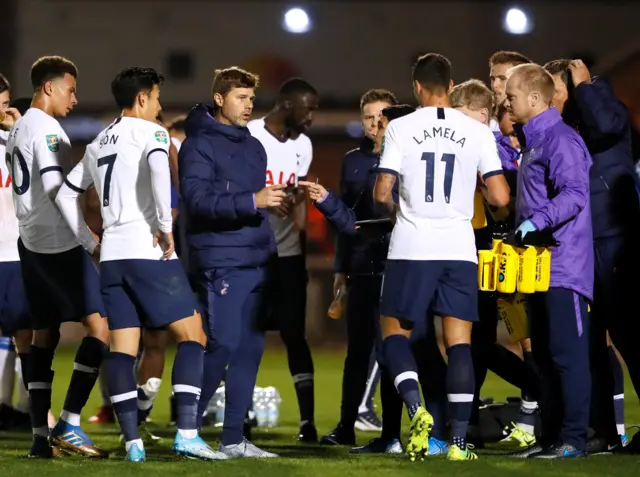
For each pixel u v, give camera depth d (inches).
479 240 838.5
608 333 888.3
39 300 806.5
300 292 967.0
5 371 1033.5
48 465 730.2
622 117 788.0
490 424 921.5
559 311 746.2
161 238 733.3
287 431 1048.2
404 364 727.7
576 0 3230.8
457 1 3329.2
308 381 959.0
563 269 745.0
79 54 3356.3
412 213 730.2
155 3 3390.7
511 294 821.2
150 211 739.4
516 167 856.3
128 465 717.3
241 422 778.2
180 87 3390.7
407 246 727.1
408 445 715.4
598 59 2984.7
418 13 3331.7
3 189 893.8
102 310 802.2
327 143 3186.5
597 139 794.2
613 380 812.6
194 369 747.4
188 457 748.6
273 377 1658.5
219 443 861.2
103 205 745.6
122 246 737.0
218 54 3378.4
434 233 725.3
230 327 778.8
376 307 889.5
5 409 1034.1
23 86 3272.6
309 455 813.2
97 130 3191.4
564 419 754.8
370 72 3356.3
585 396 749.9
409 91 3341.5
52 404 1243.8
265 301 793.6
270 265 795.4
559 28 3250.5
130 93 752.3
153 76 757.9
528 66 760.3
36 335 810.2
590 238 754.8
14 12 3257.9
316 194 797.9
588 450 792.9
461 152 731.4
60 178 782.5
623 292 800.9
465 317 730.2
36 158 784.9
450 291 727.7
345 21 3363.7
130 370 747.4
